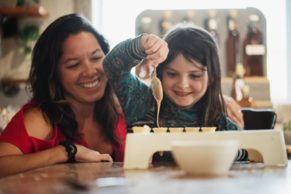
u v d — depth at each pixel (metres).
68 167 1.36
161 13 2.82
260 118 1.99
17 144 1.65
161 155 1.59
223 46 2.85
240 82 2.76
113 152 1.78
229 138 1.30
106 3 3.42
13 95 3.26
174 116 1.79
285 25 3.42
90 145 1.77
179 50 1.76
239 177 1.04
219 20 2.86
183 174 1.10
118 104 1.79
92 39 1.79
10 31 3.22
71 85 1.76
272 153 1.32
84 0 3.27
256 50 2.85
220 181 0.97
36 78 1.78
